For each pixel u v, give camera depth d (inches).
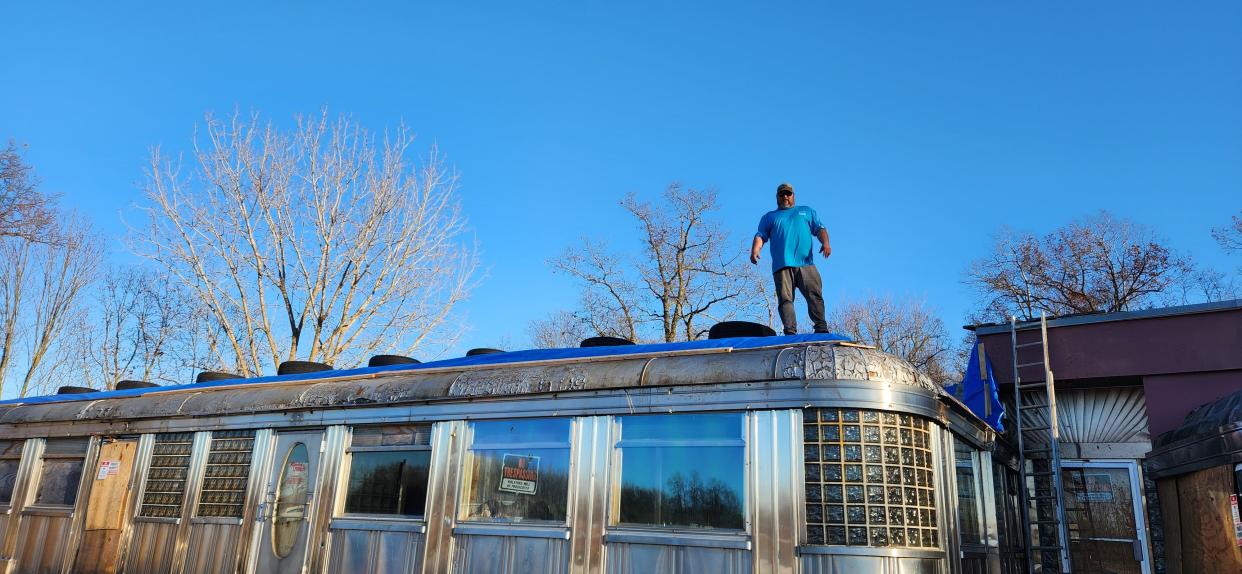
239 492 379.6
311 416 366.3
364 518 333.7
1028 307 1437.0
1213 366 359.6
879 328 1551.4
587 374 300.4
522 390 310.0
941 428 280.2
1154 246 1393.9
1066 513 397.1
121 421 439.2
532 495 297.7
